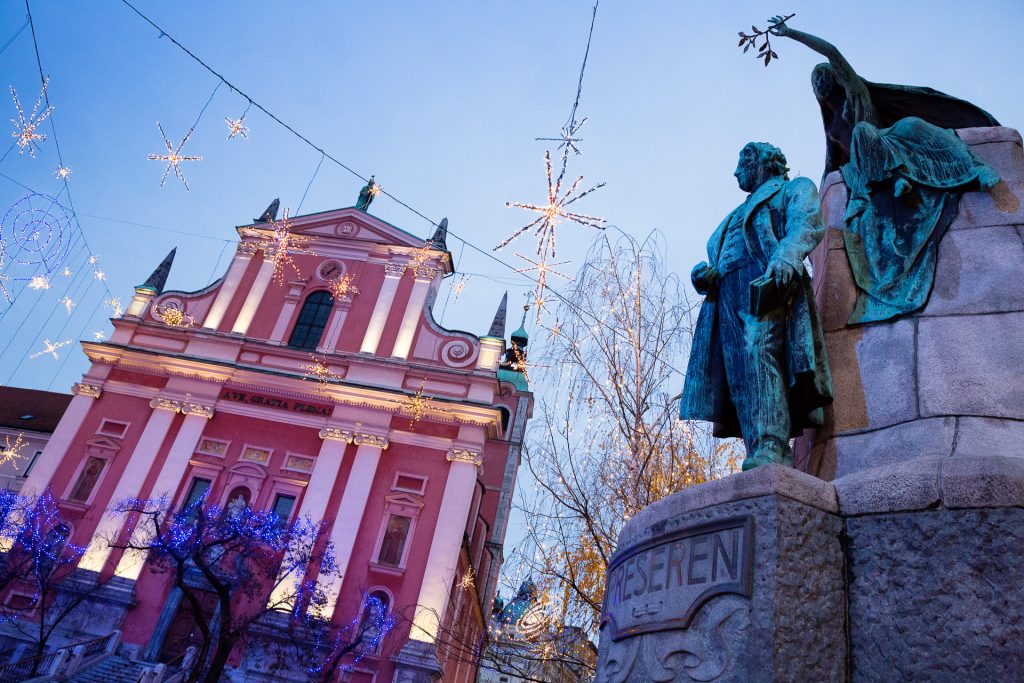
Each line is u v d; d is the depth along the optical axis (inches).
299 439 1042.7
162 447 1027.3
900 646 85.1
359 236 1213.1
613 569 114.6
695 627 91.4
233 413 1058.7
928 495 90.0
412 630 892.6
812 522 92.7
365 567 944.3
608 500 308.5
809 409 118.5
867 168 139.6
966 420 111.4
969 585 84.1
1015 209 128.3
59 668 759.7
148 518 882.1
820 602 88.7
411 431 1047.6
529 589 319.9
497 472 1617.9
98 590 903.7
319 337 1146.0
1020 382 112.4
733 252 129.9
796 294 116.8
